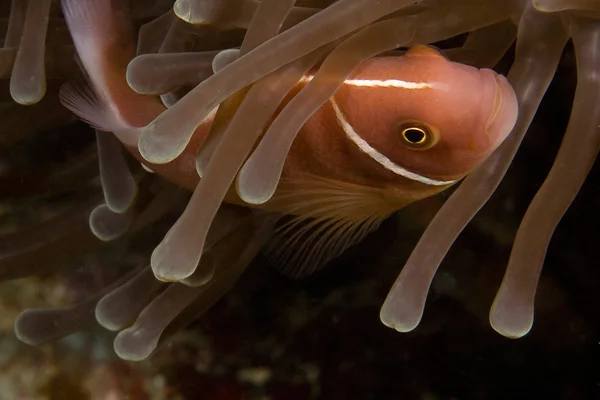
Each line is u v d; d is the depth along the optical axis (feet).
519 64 0.60
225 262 0.72
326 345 0.80
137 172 0.74
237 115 0.58
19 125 0.77
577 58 0.59
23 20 0.70
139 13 0.71
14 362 0.80
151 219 0.76
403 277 0.59
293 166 0.61
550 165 0.73
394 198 0.62
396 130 0.58
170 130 0.57
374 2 0.57
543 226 0.59
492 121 0.57
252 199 0.57
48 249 0.78
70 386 0.80
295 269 0.67
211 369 0.80
